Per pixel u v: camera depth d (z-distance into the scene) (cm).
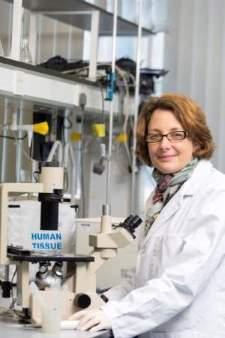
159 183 242
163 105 234
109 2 360
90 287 227
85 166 384
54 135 352
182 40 400
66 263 231
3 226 220
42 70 297
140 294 212
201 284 215
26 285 221
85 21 374
